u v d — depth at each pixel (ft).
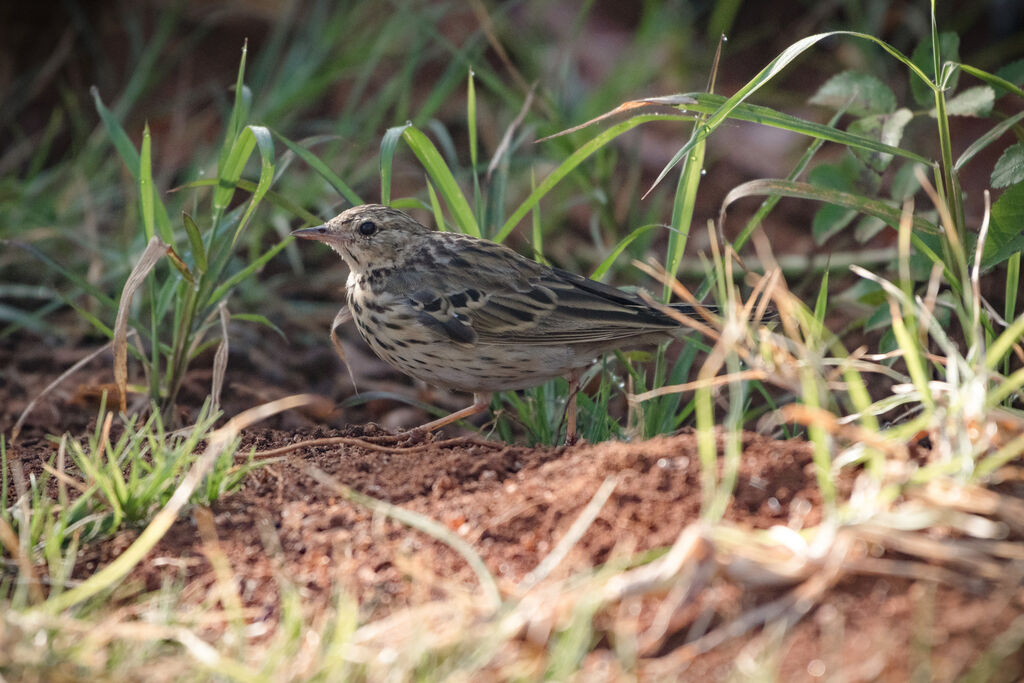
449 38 60.90
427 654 20.57
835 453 24.14
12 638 20.62
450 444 30.58
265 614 23.04
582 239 52.47
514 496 25.41
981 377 23.53
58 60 56.75
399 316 34.47
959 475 22.56
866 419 25.04
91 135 57.21
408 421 41.88
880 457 22.66
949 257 30.37
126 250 45.91
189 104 59.41
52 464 31.17
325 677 20.12
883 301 38.52
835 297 41.83
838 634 20.47
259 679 19.65
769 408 36.65
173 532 25.66
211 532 25.66
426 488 26.78
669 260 34.63
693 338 33.78
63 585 23.90
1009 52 60.18
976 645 20.13
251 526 25.85
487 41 60.44
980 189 51.70
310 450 31.07
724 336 24.41
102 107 38.09
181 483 26.55
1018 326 24.04
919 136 55.47
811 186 29.91
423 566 23.73
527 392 37.42
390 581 23.50
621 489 24.27
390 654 20.52
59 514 26.35
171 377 36.96
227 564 24.48
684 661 20.44
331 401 41.91
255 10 62.18
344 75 58.03
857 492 22.41
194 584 24.14
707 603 21.13
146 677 20.51
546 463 27.22
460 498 26.02
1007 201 30.63
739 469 24.20
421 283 34.68
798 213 54.39
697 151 33.86
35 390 40.47
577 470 25.82
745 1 68.74
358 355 45.60
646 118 33.04
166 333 43.70
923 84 36.14
